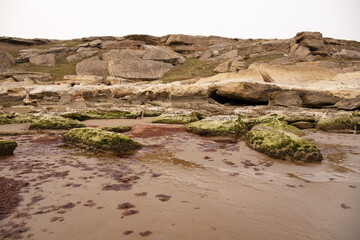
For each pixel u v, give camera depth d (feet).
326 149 26.78
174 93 77.51
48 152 23.72
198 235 9.64
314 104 66.03
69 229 9.96
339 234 9.89
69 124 38.70
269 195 13.96
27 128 38.40
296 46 133.08
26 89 91.25
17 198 12.98
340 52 130.52
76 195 13.52
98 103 80.94
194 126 36.11
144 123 47.34
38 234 9.55
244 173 18.06
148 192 14.14
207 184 15.65
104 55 131.85
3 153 22.30
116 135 24.66
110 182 15.70
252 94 70.38
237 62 115.55
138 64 124.88
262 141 25.08
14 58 151.84
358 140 32.48
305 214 11.64
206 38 164.35
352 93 63.16
